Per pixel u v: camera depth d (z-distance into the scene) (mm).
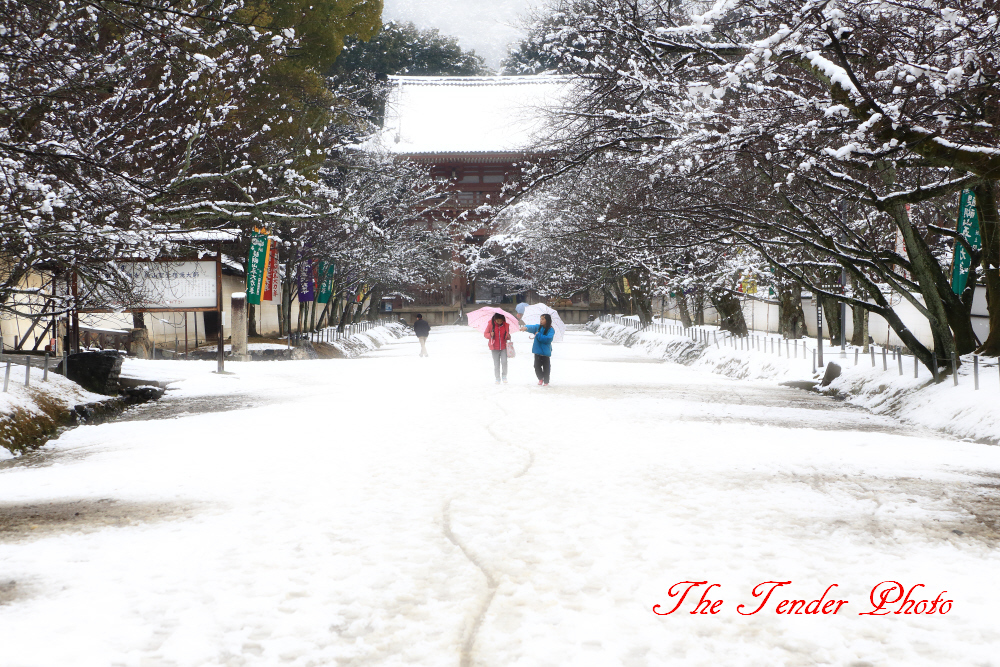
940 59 10797
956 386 14461
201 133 18734
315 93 27625
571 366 29031
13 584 5246
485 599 4871
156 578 5340
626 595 4918
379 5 28531
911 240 16234
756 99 13531
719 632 4352
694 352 33406
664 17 17516
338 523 6727
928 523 6629
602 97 17891
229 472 9109
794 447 10617
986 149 10398
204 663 3994
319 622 4527
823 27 10180
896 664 3930
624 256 34188
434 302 85562
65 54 13055
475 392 18438
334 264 44094
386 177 46250
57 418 13820
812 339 34375
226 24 13336
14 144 12133
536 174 20875
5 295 14742
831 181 16562
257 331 39562
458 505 7320
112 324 28781
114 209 13820
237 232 24078
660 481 8320
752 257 30062
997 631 4344
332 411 15008
